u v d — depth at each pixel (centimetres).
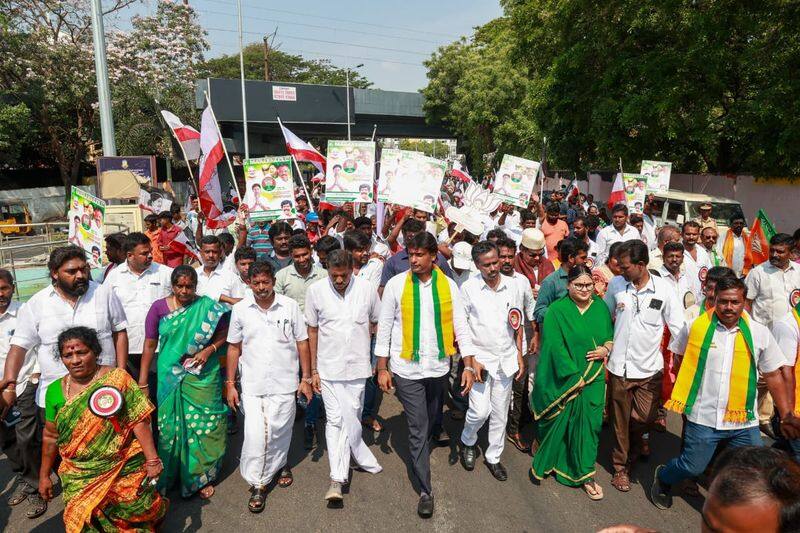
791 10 1170
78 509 309
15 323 406
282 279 511
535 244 532
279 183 707
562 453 422
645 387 416
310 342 419
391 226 730
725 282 355
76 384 319
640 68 1446
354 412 418
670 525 375
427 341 398
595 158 1970
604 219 1192
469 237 571
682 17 1355
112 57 2386
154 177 1145
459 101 3366
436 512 388
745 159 1536
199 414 401
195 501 402
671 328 410
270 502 401
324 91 3284
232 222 858
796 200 1382
